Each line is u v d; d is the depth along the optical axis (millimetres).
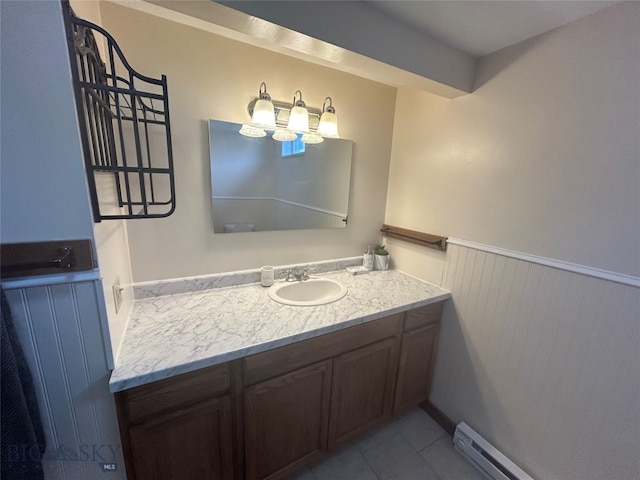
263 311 1309
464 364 1593
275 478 1261
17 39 629
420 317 1568
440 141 1629
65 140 704
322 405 1314
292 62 1490
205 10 840
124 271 1177
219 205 1446
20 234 712
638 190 950
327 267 1880
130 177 1228
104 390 888
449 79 1337
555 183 1161
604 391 1079
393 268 2027
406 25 1149
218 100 1345
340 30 1012
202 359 949
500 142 1338
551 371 1230
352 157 1820
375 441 1596
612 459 1075
